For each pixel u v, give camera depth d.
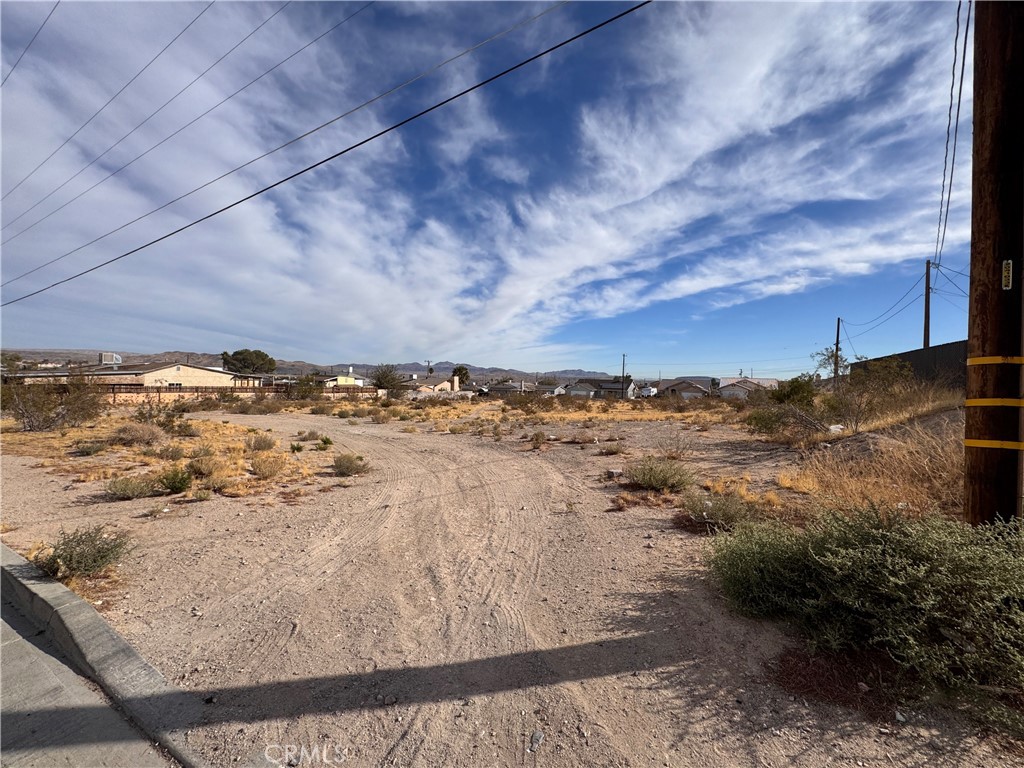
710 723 2.51
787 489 7.96
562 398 54.66
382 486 9.59
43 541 5.80
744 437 16.41
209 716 2.67
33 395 18.86
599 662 3.13
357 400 56.66
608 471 10.04
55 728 2.62
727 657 3.07
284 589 4.49
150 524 6.71
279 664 3.20
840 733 2.39
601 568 4.80
